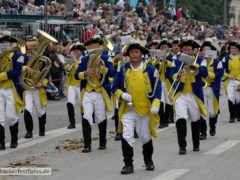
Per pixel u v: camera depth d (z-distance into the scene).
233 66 33.78
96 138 28.30
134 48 20.41
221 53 49.06
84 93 24.75
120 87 20.64
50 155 24.17
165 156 23.62
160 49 32.44
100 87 24.80
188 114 24.30
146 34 55.91
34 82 26.52
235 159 23.00
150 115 20.42
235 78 33.81
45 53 44.09
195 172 20.72
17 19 46.41
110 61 24.77
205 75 23.94
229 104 33.91
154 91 20.28
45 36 26.25
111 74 24.67
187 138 28.05
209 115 28.48
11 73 24.58
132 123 20.53
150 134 20.67
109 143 26.98
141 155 23.98
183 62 23.97
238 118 34.56
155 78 20.34
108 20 56.66
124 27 53.34
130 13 59.56
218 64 28.22
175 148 25.39
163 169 21.23
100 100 24.83
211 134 28.78
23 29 45.81
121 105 20.56
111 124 32.94
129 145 20.52
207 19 102.31
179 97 24.02
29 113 28.12
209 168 21.36
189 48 24.34
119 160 23.06
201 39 66.31
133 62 20.53
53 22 46.97
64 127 31.86
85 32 48.19
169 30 63.19
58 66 44.38
